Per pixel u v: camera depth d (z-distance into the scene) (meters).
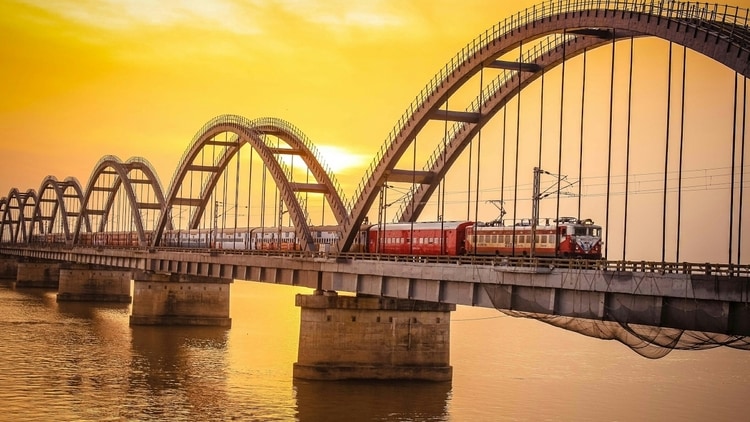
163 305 116.12
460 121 71.94
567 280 47.69
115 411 61.75
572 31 57.81
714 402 66.25
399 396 66.62
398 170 74.94
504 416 60.72
